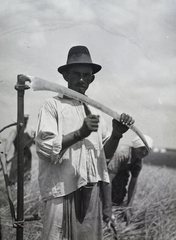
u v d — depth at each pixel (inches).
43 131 79.0
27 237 99.5
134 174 105.0
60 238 82.7
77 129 83.0
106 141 86.7
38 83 77.7
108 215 102.4
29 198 103.7
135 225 104.4
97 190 86.0
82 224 84.4
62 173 82.7
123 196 104.8
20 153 79.4
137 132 86.8
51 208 82.9
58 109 83.2
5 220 100.9
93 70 90.6
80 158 83.0
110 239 102.9
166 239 105.5
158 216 105.7
